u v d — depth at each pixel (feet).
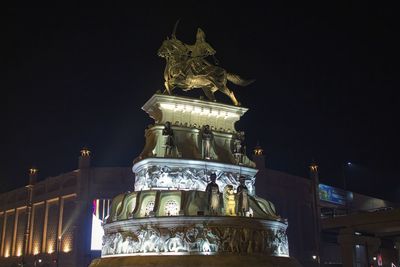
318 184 267.39
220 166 85.87
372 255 221.87
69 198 238.68
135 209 75.51
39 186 264.52
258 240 75.10
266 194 238.48
